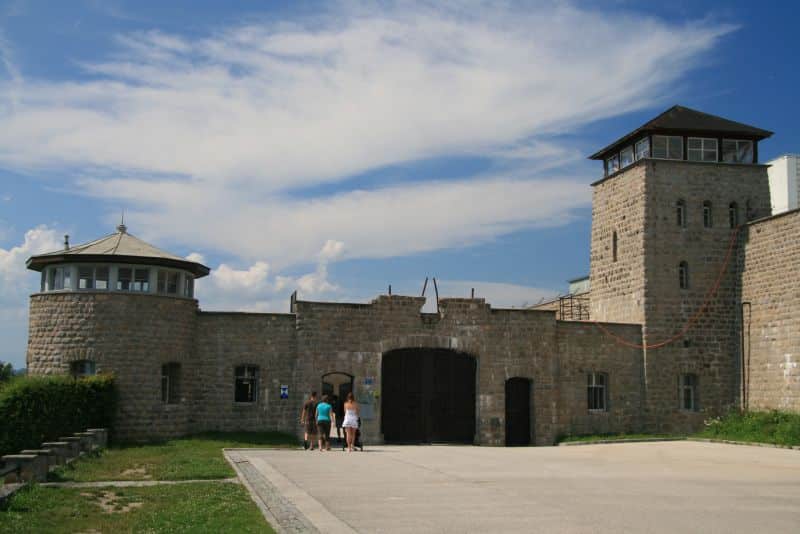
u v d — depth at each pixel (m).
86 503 17.36
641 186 38.50
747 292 37.97
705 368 38.06
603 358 37.69
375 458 26.73
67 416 29.08
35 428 28.11
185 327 33.25
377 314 35.34
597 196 42.28
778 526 13.77
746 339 37.78
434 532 13.09
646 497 17.12
